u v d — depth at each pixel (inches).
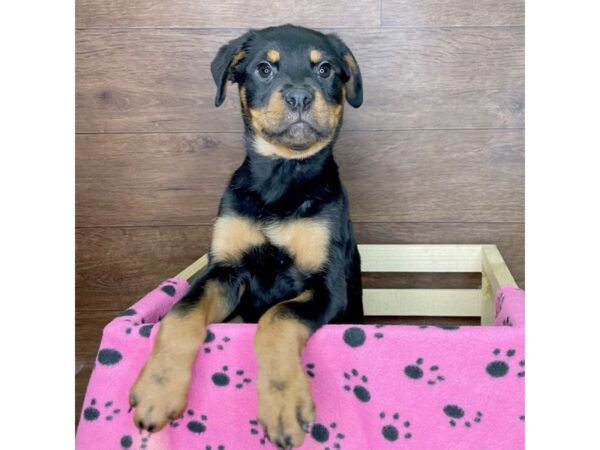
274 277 21.7
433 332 16.9
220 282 20.9
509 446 17.1
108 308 33.3
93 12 31.4
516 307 19.5
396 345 17.1
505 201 31.5
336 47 22.6
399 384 17.2
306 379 16.2
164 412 16.1
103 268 33.1
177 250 32.9
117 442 17.9
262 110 21.0
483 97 30.9
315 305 18.6
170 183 32.4
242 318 22.8
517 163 31.2
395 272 32.0
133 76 31.8
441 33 30.6
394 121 31.3
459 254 30.5
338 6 30.7
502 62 30.7
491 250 29.3
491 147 31.2
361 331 17.1
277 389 15.7
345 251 22.0
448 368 17.0
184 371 16.6
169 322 17.4
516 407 17.0
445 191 31.7
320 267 20.7
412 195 31.7
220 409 17.6
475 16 30.4
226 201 22.3
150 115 32.0
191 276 25.6
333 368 17.3
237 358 17.4
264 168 21.9
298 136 20.3
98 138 32.3
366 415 17.3
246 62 22.1
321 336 17.3
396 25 30.7
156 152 32.3
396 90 31.1
